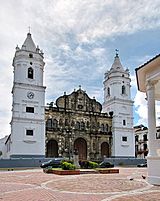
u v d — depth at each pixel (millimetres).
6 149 70938
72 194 12719
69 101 66188
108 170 29484
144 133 88500
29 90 58062
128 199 11172
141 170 35594
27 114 56719
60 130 61781
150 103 17828
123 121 69375
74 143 63719
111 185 16016
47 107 61688
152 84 18141
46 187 15469
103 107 74312
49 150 60469
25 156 54062
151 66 17922
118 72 71375
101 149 67500
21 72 58188
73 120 64688
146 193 12734
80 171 27922
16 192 13438
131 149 68625
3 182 18516
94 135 66188
